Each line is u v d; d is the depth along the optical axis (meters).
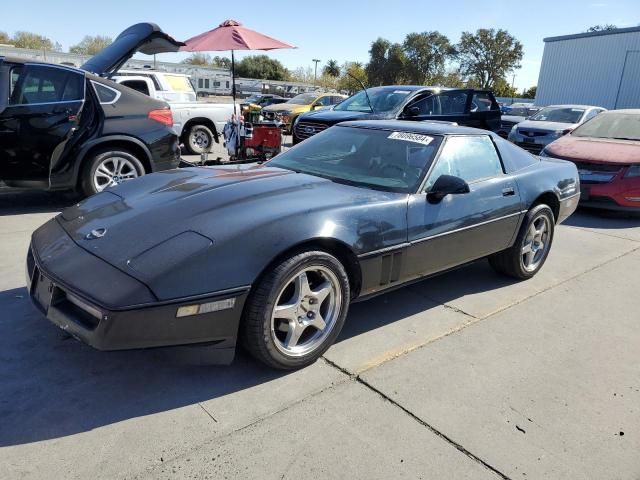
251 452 2.25
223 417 2.47
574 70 28.36
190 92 11.68
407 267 3.35
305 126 10.16
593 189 7.16
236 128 8.84
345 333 3.41
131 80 10.66
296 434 2.38
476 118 10.67
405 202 3.30
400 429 2.46
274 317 2.71
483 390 2.82
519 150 4.62
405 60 70.25
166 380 2.75
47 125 5.64
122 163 6.18
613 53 26.56
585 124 8.93
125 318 2.29
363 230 3.02
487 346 3.34
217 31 8.23
